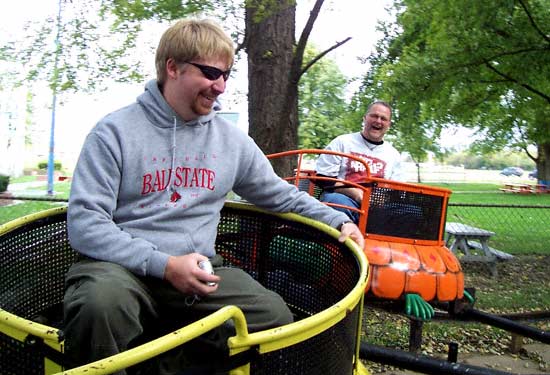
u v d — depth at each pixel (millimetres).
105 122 1671
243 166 1932
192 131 1769
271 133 4570
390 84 6926
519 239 9219
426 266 3197
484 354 3887
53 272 1966
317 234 1965
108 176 1611
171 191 1712
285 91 4352
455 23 6117
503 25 6273
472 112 7449
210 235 1791
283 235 2098
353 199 3676
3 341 1193
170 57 1686
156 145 1702
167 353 1331
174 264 1460
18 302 1802
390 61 9961
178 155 1729
